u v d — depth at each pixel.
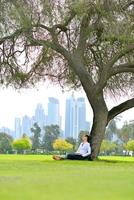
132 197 8.62
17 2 27.91
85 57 33.44
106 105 30.45
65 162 24.83
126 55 31.27
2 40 29.88
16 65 33.66
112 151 120.12
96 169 18.28
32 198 8.37
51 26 29.31
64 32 31.53
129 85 35.28
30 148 115.56
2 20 28.12
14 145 114.69
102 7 27.72
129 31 28.12
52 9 28.55
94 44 32.25
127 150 112.00
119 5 28.16
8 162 24.42
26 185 10.52
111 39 28.58
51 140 139.50
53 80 36.19
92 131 30.34
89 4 27.53
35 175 14.01
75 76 35.84
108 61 29.72
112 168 19.38
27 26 27.80
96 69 34.34
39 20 28.80
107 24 28.06
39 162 24.53
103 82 29.77
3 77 33.97
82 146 28.36
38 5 28.50
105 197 8.60
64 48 30.36
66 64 35.53
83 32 29.84
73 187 10.19
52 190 9.58
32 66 34.75
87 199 8.31
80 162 25.11
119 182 11.46
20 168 18.64
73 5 27.48
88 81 30.20
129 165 23.23
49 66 35.44
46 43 30.33
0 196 8.57
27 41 31.78
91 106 30.52
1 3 27.94
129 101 31.62
